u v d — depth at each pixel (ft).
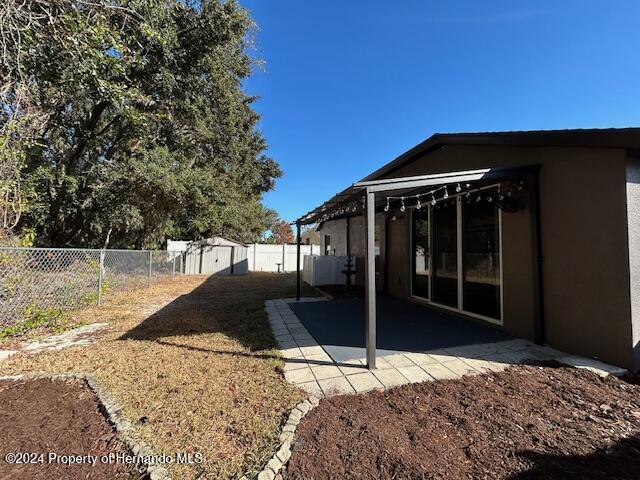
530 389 8.97
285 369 10.55
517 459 6.08
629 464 5.92
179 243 51.78
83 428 7.30
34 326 15.60
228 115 40.78
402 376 9.95
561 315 12.19
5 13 13.29
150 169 31.81
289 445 6.54
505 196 14.38
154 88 31.58
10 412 7.97
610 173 10.53
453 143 17.37
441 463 5.99
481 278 16.37
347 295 26.66
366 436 6.81
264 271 60.90
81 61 15.74
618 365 10.35
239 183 62.49
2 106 17.12
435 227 20.25
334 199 17.51
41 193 27.86
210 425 7.32
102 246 41.04
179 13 30.01
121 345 13.33
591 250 11.12
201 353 12.26
